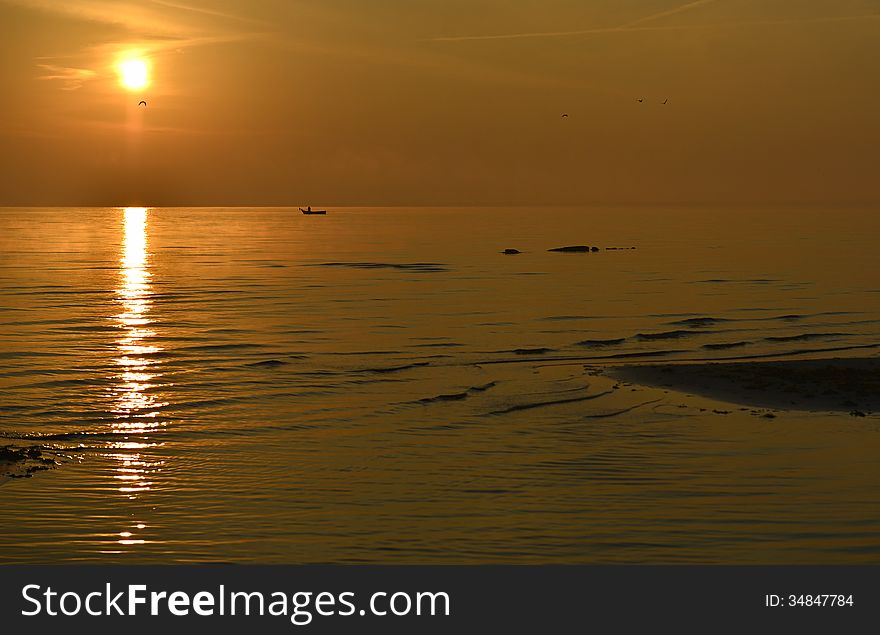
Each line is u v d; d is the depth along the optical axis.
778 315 66.75
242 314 68.12
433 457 28.95
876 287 88.00
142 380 42.72
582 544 21.33
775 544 21.23
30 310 69.69
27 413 35.62
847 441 30.45
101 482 26.25
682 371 42.53
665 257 135.38
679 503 24.12
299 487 25.86
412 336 57.12
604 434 31.69
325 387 41.06
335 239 199.00
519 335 57.38
